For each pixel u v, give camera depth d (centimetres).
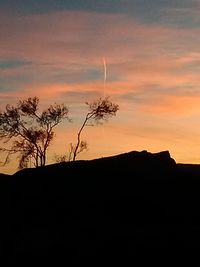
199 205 2292
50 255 1969
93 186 2433
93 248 1973
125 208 2291
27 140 4559
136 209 2286
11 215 2262
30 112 4578
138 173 2520
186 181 2458
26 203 2347
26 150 4572
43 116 4600
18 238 2091
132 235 2031
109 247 1969
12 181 2519
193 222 2166
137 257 1902
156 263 1862
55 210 2288
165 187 2431
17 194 2419
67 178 2486
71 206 2311
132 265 1862
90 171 2517
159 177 2519
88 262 1903
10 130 4569
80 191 2409
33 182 2489
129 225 2131
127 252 1931
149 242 1980
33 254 1989
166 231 2059
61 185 2453
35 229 2141
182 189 2403
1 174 2595
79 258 1931
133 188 2412
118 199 2345
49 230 2123
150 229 2081
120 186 2425
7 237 2102
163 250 1927
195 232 2047
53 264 1922
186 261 1859
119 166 2558
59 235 2080
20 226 2178
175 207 2286
